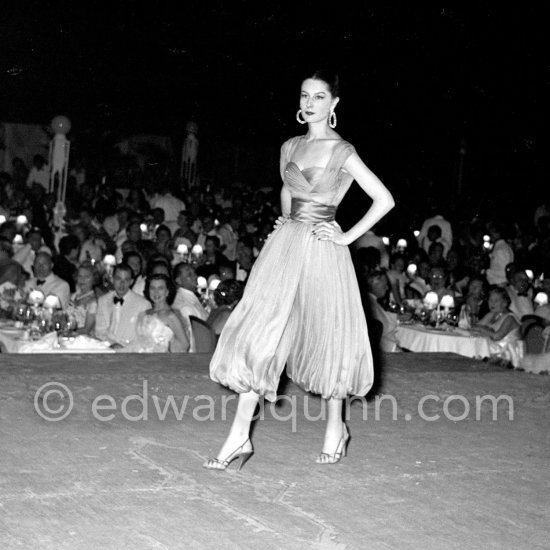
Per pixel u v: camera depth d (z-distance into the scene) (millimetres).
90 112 34500
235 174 36844
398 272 15047
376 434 6207
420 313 12992
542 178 34969
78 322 11633
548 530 4730
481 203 33906
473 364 8461
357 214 24797
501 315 12195
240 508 4703
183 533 4344
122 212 19703
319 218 5242
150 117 35062
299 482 5156
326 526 4555
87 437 5660
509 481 5434
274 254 5234
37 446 5438
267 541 4328
